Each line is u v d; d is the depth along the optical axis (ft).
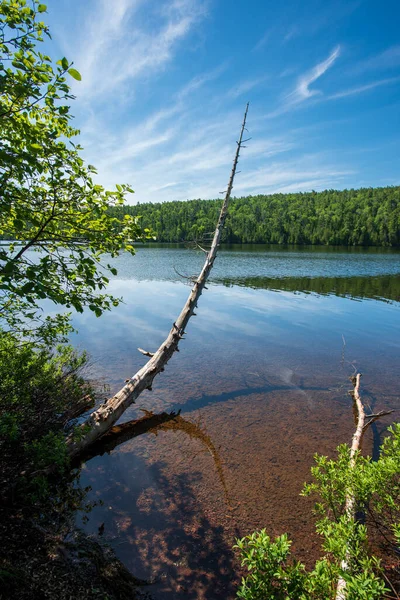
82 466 16.60
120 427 20.45
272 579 7.98
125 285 74.79
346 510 10.52
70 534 12.01
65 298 11.28
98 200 11.73
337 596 8.57
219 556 11.81
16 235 12.42
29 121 9.95
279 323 45.70
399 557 11.10
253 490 15.17
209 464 17.02
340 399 24.80
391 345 37.29
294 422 21.40
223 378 28.09
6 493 12.92
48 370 18.74
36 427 15.39
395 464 10.05
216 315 49.37
